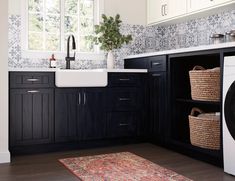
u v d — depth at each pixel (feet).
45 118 10.85
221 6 10.78
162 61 11.44
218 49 8.95
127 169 8.75
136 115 12.39
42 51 12.73
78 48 13.64
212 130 9.62
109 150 11.19
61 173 8.44
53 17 13.21
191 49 9.86
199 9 11.58
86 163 9.36
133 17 14.48
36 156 10.36
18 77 10.42
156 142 12.14
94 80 11.38
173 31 14.37
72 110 11.25
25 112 10.56
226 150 8.50
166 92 11.32
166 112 11.35
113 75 11.88
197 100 10.26
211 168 8.97
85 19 13.79
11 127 10.39
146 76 12.50
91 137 11.59
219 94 9.65
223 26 11.91
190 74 10.53
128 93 12.19
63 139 11.14
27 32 12.60
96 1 13.85
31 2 12.80
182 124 11.48
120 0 14.21
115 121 12.00
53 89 10.94
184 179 7.91
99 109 11.69
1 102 9.64
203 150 9.64
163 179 7.89
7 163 9.47
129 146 11.94
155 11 14.05
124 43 14.26
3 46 9.62
